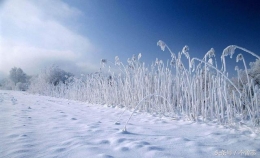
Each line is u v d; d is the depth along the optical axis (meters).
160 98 5.71
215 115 4.36
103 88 8.81
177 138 2.63
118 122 3.98
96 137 2.69
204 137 2.79
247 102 3.59
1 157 1.95
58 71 23.44
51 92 17.44
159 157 1.97
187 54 4.39
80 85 11.84
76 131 3.04
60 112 5.55
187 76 4.68
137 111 5.96
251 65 5.57
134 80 6.88
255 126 3.30
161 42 4.95
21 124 3.54
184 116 4.65
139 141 2.45
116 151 2.12
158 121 4.21
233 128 3.36
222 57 3.88
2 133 2.85
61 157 1.96
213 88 4.25
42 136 2.72
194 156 2.00
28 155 2.00
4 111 5.28
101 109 6.70
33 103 8.34
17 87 29.50
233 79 5.45
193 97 4.70
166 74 5.79
